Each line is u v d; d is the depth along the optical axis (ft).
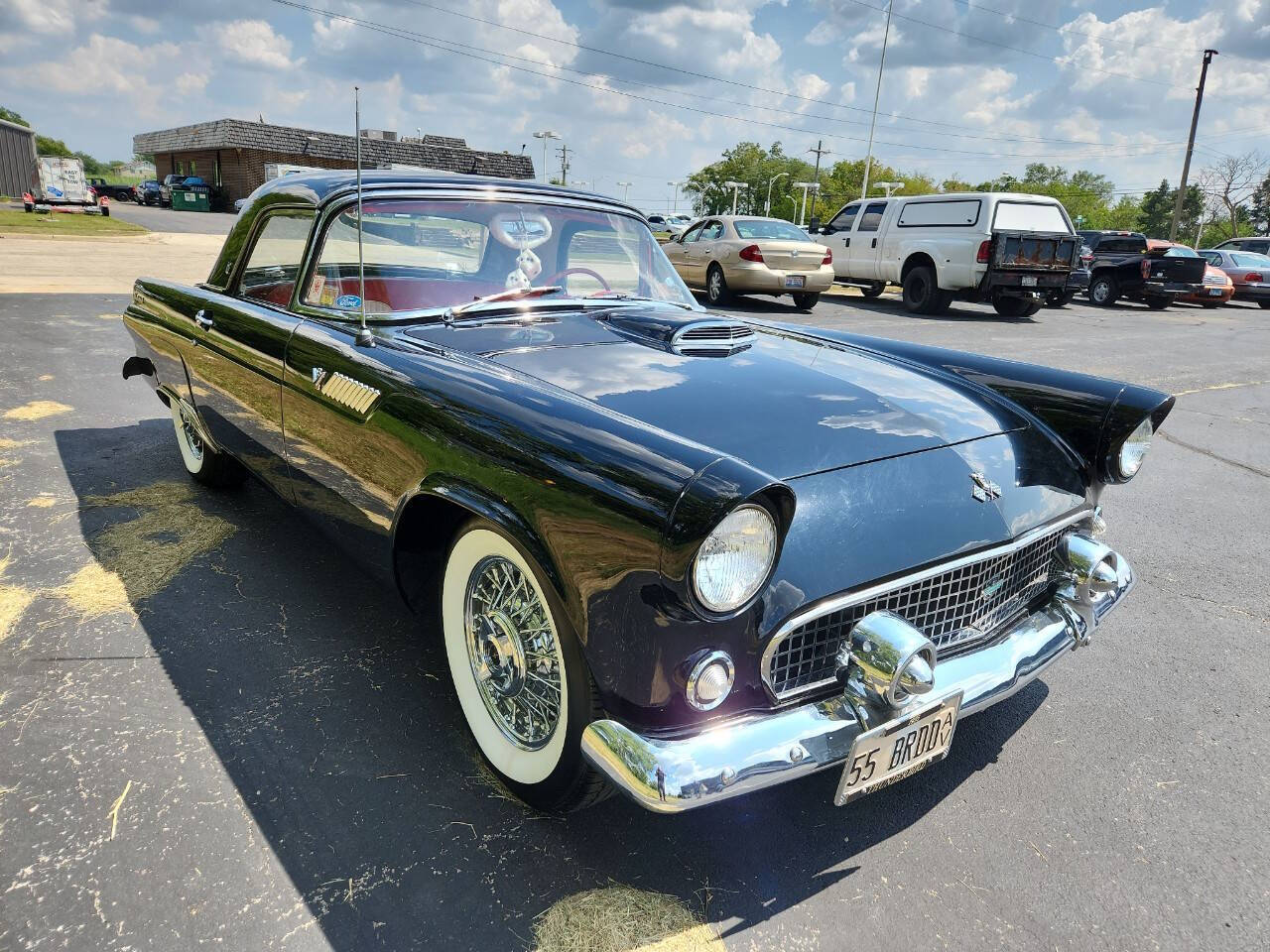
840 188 312.09
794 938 5.70
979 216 42.06
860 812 7.03
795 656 5.82
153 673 8.32
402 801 6.74
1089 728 8.39
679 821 6.77
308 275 9.30
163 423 16.97
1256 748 8.14
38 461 14.47
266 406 9.37
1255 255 66.33
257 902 5.70
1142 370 29.89
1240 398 25.96
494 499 6.04
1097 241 61.57
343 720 7.73
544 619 6.18
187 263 47.62
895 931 5.80
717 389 7.12
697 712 5.40
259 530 11.88
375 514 7.55
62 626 9.13
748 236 42.63
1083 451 8.22
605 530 5.21
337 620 9.50
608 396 6.69
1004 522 6.86
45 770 6.86
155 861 5.99
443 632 7.39
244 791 6.74
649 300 10.39
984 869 6.43
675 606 5.06
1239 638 10.44
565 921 5.71
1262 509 15.49
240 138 128.77
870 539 6.02
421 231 9.05
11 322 26.61
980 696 6.49
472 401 6.49
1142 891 6.28
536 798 6.47
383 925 5.59
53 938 5.33
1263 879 6.45
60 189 113.70
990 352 31.94
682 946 5.59
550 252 9.84
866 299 51.57
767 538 5.04
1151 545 13.48
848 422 6.91
